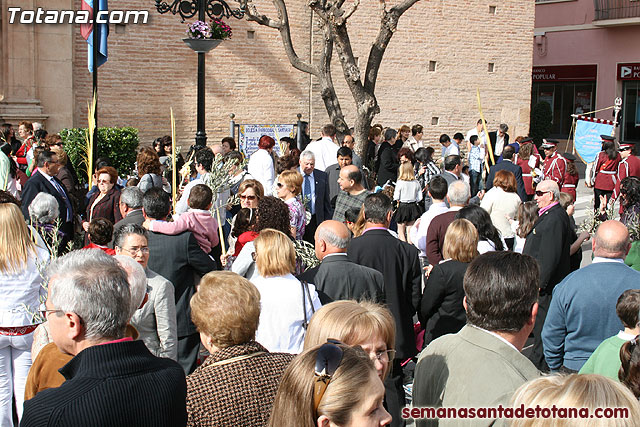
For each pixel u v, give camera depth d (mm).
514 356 3172
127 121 17234
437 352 3338
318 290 5223
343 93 20609
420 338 6449
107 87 16938
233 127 15031
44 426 2629
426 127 22266
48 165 8883
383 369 3314
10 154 11547
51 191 8852
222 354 3305
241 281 3457
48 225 6820
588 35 34188
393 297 5836
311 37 19781
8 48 15344
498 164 12891
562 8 34906
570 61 34844
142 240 5094
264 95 19188
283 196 8172
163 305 5059
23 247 5191
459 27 22516
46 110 15828
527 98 24125
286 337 4523
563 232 7090
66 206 9008
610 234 4926
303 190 9938
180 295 6051
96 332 2887
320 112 20188
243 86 18828
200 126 12312
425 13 21828
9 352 5301
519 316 3215
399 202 11484
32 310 5211
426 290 5809
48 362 3818
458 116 22828
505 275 3223
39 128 14047
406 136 17328
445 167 11727
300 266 6387
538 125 30422
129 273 4098
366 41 20891
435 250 7367
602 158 15711
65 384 2752
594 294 4824
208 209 6578
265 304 4543
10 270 5133
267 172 10250
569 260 7262
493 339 3219
